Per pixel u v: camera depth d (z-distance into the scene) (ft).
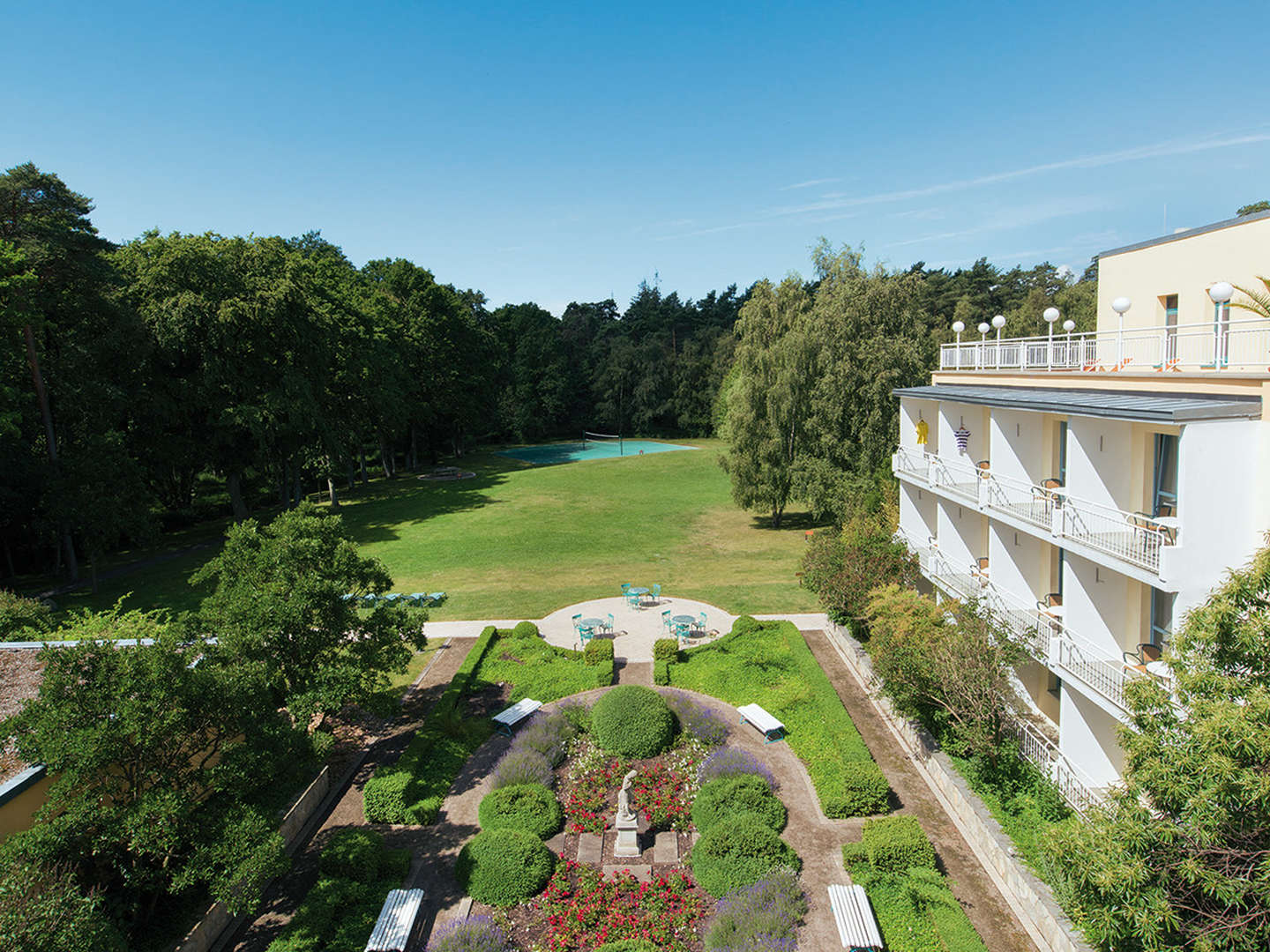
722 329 397.39
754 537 150.00
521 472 240.94
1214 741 28.81
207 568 67.67
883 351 125.59
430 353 250.37
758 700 76.74
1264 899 27.07
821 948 44.78
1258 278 50.39
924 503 92.02
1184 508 43.39
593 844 55.62
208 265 147.64
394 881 51.72
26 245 113.50
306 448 178.91
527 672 84.89
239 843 43.14
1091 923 33.63
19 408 118.21
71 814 41.52
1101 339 70.44
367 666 64.75
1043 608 61.77
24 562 142.51
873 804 57.41
